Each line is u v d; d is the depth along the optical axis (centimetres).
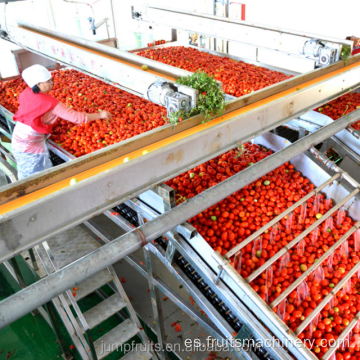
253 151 341
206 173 296
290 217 279
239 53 955
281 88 255
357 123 392
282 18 835
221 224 260
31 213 145
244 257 248
